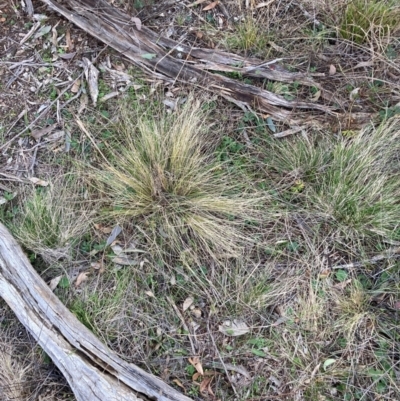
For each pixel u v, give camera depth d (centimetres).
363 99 198
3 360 174
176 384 168
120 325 175
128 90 200
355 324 170
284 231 183
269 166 190
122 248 182
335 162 183
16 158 194
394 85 196
